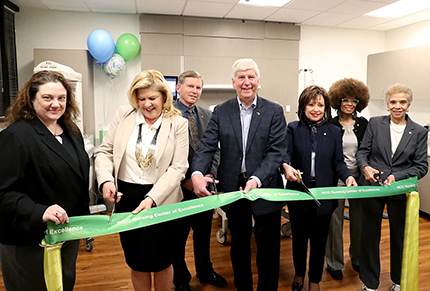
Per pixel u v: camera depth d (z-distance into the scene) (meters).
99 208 3.59
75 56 4.14
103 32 4.19
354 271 2.60
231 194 1.64
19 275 1.37
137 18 4.80
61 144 1.40
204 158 1.82
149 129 1.64
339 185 2.53
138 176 1.62
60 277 1.30
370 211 2.16
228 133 1.81
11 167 1.25
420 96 4.71
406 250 1.83
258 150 1.80
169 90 1.63
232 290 2.33
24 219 1.22
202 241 2.35
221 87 4.93
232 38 5.13
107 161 1.64
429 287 2.38
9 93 4.04
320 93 1.97
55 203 1.38
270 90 5.39
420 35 5.20
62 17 4.56
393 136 2.22
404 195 2.08
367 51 5.84
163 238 1.67
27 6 4.36
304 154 2.00
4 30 3.96
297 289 2.25
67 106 1.48
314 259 2.05
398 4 4.42
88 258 2.89
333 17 4.95
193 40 4.99
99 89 4.76
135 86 1.55
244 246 1.87
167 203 1.63
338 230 2.45
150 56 4.86
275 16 4.90
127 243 1.68
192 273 2.58
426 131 2.17
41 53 4.08
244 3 4.29
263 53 5.29
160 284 1.81
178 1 4.17
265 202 1.79
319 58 5.61
